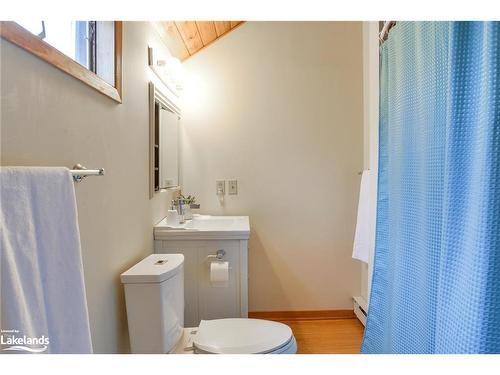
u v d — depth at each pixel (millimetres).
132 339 1174
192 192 2332
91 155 982
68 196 679
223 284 1667
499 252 576
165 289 1212
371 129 1451
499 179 573
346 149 2330
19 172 568
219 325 1395
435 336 746
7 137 631
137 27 1458
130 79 1359
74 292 665
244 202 2338
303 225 2346
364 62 2270
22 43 660
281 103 2314
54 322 617
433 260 813
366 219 1892
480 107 606
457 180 659
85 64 1071
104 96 1081
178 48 2125
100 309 1044
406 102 1001
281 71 2303
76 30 1025
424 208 871
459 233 651
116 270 1186
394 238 1088
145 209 1575
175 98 2172
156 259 1396
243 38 2289
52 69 776
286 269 2350
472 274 605
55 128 789
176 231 1712
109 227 1124
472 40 635
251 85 2309
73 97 874
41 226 607
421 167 897
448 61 705
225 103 2309
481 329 586
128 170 1326
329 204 2342
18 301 517
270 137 2320
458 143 658
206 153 2322
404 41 1014
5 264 505
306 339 2057
